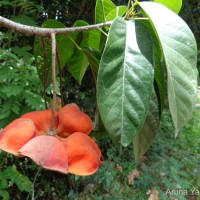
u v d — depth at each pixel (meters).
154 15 0.28
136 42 0.28
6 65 0.86
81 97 1.32
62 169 0.25
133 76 0.27
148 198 1.21
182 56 0.27
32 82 0.84
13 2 1.05
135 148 0.35
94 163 0.27
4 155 1.02
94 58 0.38
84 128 0.30
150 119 0.34
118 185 1.21
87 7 1.40
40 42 0.42
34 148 0.25
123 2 1.43
